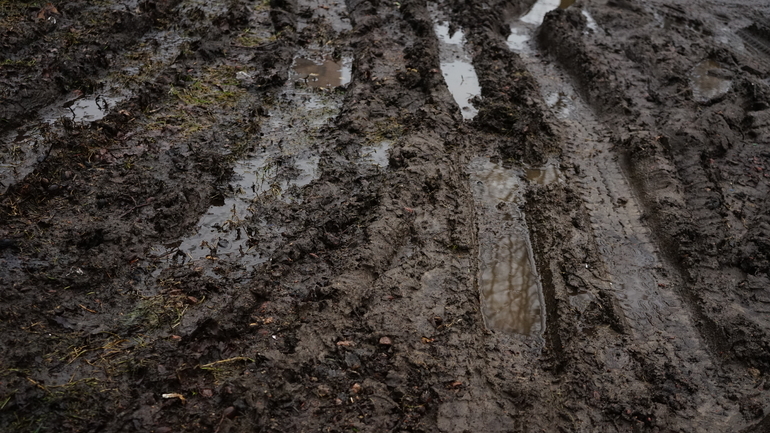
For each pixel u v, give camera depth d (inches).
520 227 114.1
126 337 90.6
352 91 141.5
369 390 87.2
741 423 88.4
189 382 86.4
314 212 111.3
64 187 109.3
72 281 95.3
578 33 172.7
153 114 129.6
